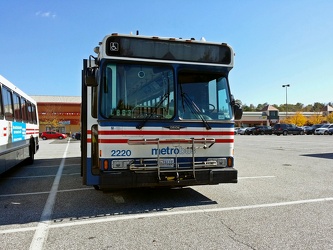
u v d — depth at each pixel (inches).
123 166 222.1
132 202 249.9
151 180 221.6
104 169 219.6
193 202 248.7
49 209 233.5
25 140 465.7
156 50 235.8
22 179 381.4
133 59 230.1
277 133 2111.2
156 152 228.1
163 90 234.7
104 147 220.4
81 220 204.5
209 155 239.6
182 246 159.0
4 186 334.3
